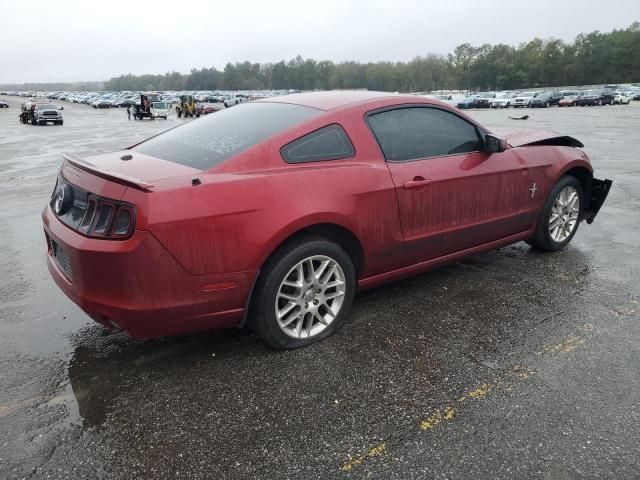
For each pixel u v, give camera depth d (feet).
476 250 13.24
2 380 9.25
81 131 90.43
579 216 16.29
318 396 8.67
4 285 13.89
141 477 6.97
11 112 208.85
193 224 8.48
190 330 9.23
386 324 11.21
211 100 292.81
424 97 12.23
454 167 12.03
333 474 6.97
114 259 8.25
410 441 7.56
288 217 9.27
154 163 9.70
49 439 7.70
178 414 8.25
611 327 10.93
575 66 375.86
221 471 7.06
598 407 8.25
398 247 11.28
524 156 13.87
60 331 11.16
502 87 407.23
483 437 7.61
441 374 9.27
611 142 50.08
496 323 11.20
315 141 10.18
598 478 6.84
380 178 10.67
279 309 9.94
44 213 10.57
